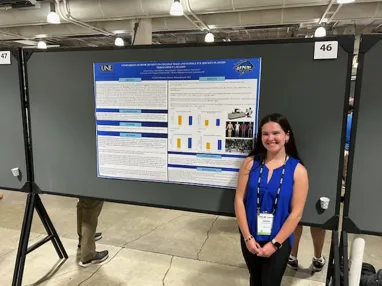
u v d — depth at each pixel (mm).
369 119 1568
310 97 1642
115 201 2135
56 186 2254
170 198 2008
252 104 1736
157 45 1843
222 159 1844
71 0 4449
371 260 2701
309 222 1760
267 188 1544
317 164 1688
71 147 2156
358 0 3980
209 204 1930
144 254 2816
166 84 1867
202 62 1781
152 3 4145
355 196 1651
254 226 1578
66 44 8383
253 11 4848
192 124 1863
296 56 1628
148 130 1957
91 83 2020
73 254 2820
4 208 4004
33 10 4656
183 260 2715
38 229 3359
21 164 2293
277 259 1596
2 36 6492
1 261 2680
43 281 2389
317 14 4664
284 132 1551
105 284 2359
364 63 1533
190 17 4867
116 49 1922
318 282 2404
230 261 2701
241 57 1712
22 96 2180
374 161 1594
